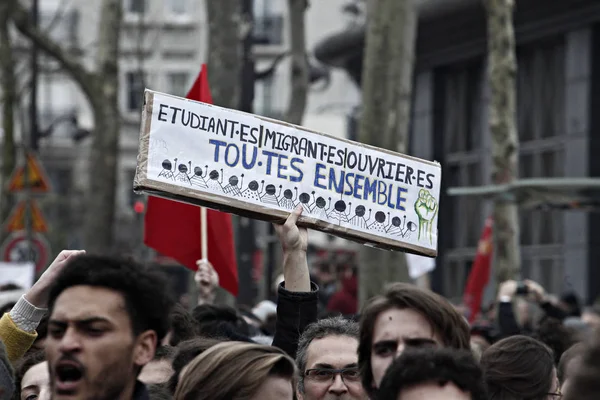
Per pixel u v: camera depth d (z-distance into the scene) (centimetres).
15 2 2773
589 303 3028
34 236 2420
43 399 693
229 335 934
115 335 489
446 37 3453
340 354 734
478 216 3450
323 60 4050
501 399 756
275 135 769
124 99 6391
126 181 6594
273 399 579
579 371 361
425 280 2391
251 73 2353
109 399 491
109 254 506
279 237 766
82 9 6391
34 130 3294
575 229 3097
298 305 758
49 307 502
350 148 791
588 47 3033
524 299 1531
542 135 3259
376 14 2039
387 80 2039
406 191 806
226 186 752
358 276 2036
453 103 3559
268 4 6244
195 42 6306
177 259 1112
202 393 575
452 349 504
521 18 3180
